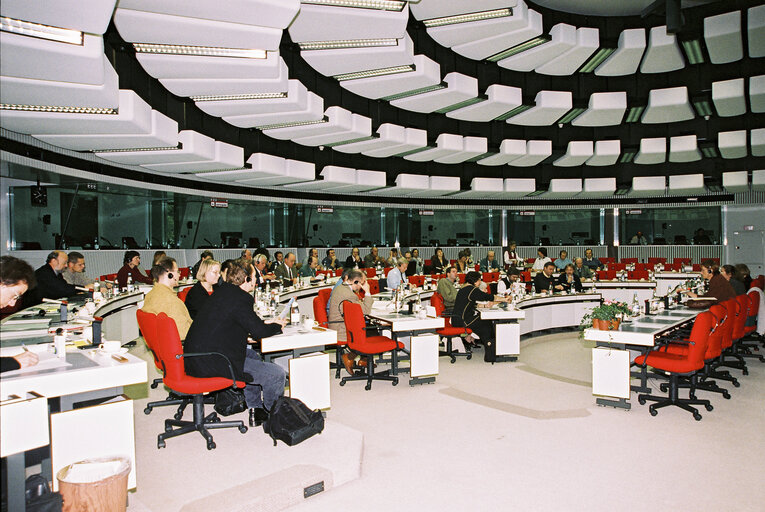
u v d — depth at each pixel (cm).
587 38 855
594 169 1458
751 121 1123
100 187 977
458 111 1062
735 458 371
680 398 502
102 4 351
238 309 383
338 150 1157
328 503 302
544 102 1020
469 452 379
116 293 739
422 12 675
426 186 1374
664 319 596
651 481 331
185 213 1310
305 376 429
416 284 1041
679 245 1681
